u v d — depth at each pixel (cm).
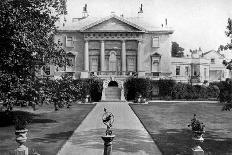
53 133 2642
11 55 2723
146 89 6481
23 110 4331
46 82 3136
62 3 3256
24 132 1833
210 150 2066
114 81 6781
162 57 6994
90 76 6662
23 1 2862
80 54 6962
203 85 7012
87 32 6894
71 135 2556
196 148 1805
